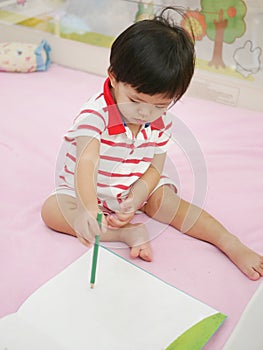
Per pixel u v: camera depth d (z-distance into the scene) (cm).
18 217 117
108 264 103
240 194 129
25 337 85
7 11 191
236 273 106
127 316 92
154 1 163
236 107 167
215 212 122
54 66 190
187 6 159
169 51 96
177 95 102
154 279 101
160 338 89
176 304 96
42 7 184
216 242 112
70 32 183
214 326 91
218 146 145
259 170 137
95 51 182
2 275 101
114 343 87
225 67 163
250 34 154
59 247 109
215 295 101
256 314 87
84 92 172
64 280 98
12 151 140
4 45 183
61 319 90
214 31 159
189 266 107
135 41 97
